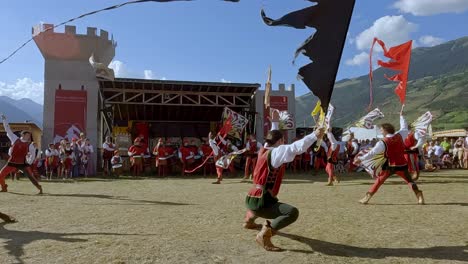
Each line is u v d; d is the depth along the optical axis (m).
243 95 22.45
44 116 18.98
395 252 4.87
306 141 4.54
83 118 19.23
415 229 6.03
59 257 4.55
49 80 19.17
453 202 8.55
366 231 5.91
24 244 5.11
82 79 19.38
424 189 10.94
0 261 4.41
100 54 20.27
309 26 3.68
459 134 27.98
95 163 19.16
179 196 10.10
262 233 4.91
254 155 15.33
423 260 4.56
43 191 11.29
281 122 8.80
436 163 21.38
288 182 13.92
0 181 10.82
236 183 14.02
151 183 14.10
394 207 7.97
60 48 19.05
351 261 4.52
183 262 4.41
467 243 5.26
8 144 18.30
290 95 22.30
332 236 5.62
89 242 5.21
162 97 21.45
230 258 4.58
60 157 16.61
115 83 20.36
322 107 3.80
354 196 9.70
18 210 7.79
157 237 5.52
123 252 4.75
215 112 25.56
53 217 7.03
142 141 19.59
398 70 9.29
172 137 26.06
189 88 21.50
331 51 3.69
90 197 9.90
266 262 4.46
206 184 13.61
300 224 6.38
